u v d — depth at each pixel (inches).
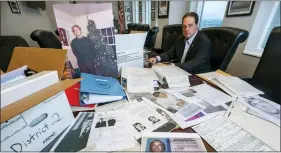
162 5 129.4
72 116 22.9
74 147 18.6
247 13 72.3
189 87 33.5
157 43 139.3
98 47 32.8
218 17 94.0
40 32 72.3
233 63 82.5
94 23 30.3
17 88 15.9
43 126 18.5
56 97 20.0
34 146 17.6
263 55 39.3
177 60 69.1
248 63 74.7
